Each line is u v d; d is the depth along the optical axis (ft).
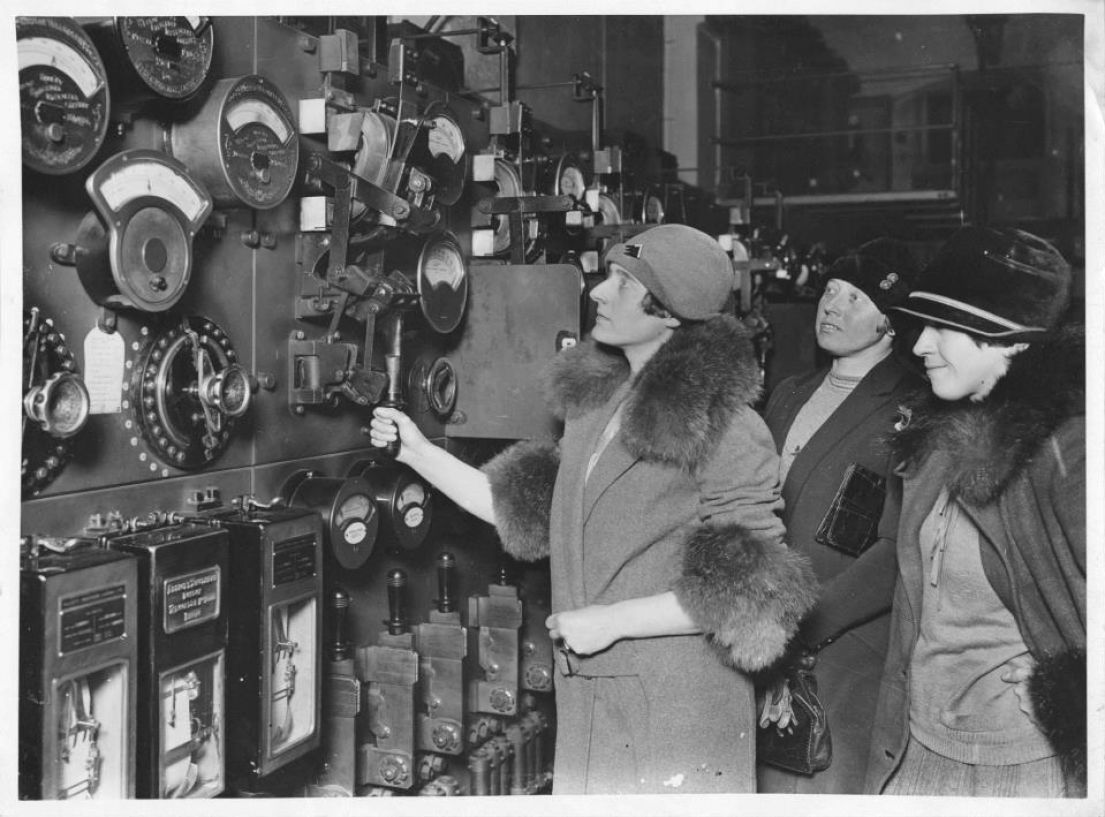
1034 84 19.48
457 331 8.75
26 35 4.71
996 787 5.65
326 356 7.00
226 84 5.88
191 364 5.98
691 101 21.83
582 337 8.91
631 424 5.98
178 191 5.52
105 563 4.81
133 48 5.24
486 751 8.89
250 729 5.83
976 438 5.49
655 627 5.82
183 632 5.31
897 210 20.79
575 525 6.23
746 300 13.32
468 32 9.09
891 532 7.57
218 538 5.51
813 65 21.85
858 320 8.56
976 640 5.75
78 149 4.99
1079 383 5.42
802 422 9.00
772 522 5.90
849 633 7.89
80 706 4.94
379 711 7.70
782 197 19.95
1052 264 5.52
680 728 5.91
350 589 7.70
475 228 9.05
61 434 4.92
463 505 7.14
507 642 8.98
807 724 7.46
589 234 10.03
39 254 5.05
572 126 16.70
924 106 21.18
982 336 5.52
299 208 7.02
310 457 7.23
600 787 6.15
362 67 7.57
